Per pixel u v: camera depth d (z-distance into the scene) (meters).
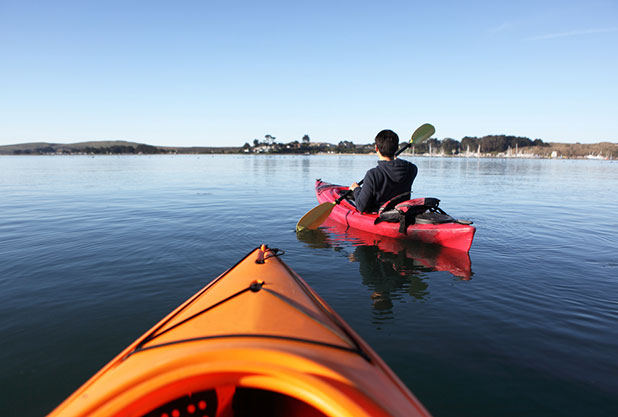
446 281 3.05
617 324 2.27
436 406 1.53
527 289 2.86
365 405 0.87
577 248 4.11
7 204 7.46
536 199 8.60
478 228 5.17
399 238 4.43
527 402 1.56
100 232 4.79
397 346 2.00
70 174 18.53
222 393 1.03
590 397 1.59
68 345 2.02
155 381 0.91
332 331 1.35
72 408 0.93
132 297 2.66
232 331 1.23
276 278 1.93
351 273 3.26
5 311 2.42
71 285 2.88
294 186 11.66
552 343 2.04
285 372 0.92
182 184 12.43
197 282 2.96
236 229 5.01
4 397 1.59
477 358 1.89
